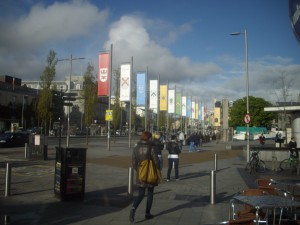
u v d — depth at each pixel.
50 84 42.50
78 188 9.76
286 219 6.36
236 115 88.75
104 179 13.99
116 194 10.88
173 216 8.35
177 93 50.94
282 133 59.56
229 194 11.29
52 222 7.59
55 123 75.75
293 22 3.89
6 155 24.16
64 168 9.63
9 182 10.38
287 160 18.91
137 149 8.10
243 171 18.20
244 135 74.56
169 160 14.34
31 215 8.15
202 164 21.59
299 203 5.79
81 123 93.88
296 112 30.08
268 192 7.55
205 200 10.29
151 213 8.60
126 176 14.93
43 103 42.16
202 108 70.25
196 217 8.27
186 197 10.73
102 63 30.52
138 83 37.66
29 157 21.78
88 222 7.67
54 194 10.26
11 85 80.00
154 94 42.12
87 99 38.81
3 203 9.33
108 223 7.64
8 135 35.62
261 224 5.97
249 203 5.75
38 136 21.66
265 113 86.31
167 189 12.20
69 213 8.41
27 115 75.88
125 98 32.41
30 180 13.44
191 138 34.12
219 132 68.06
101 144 42.16
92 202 9.65
